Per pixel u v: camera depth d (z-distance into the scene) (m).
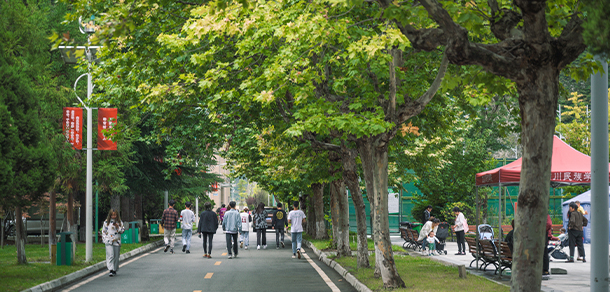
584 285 12.20
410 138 16.73
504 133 14.32
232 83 14.23
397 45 11.87
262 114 16.64
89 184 17.72
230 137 21.42
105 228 14.98
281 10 11.70
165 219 23.48
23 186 13.05
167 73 14.81
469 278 12.88
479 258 15.88
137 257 21.05
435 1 7.16
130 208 34.19
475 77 9.20
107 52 14.41
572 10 8.44
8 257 19.27
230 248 20.70
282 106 15.34
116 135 17.84
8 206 13.21
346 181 15.70
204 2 13.16
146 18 13.70
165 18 14.20
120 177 26.28
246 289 12.44
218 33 12.24
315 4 10.69
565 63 7.05
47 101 18.78
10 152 12.64
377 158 12.17
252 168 30.98
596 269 8.37
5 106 12.54
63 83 22.00
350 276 13.73
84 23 13.34
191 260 19.75
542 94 7.02
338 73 14.01
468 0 9.23
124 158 25.36
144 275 15.14
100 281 13.83
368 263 15.36
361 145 13.23
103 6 12.28
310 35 11.14
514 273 7.02
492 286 11.53
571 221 18.47
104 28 8.02
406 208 41.25
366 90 12.34
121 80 15.42
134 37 14.25
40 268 15.07
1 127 12.46
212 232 20.88
